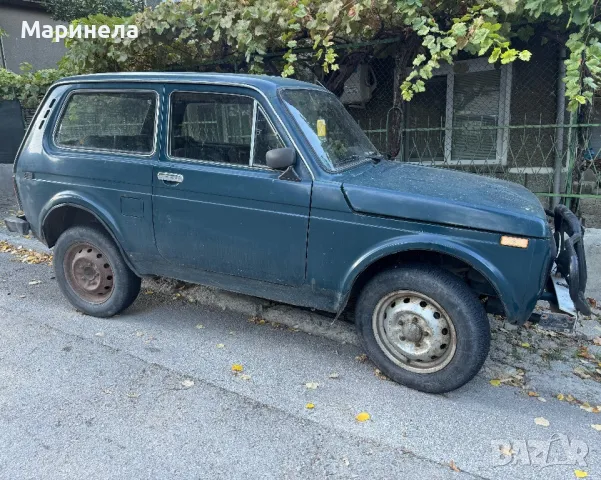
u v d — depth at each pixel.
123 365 3.73
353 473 2.68
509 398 3.41
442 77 7.67
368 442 2.93
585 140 5.74
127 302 4.43
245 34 5.72
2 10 13.29
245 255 3.67
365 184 3.35
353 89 7.68
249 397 3.36
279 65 6.56
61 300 4.94
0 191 9.93
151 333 4.26
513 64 7.14
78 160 4.15
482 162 7.48
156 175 3.84
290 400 3.33
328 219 3.35
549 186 6.55
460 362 3.23
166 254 3.98
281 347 4.07
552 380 3.65
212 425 3.06
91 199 4.13
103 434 2.95
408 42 5.86
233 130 3.64
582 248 3.40
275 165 3.28
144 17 6.16
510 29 5.36
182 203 3.78
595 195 5.52
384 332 3.50
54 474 2.62
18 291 5.15
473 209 3.09
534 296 3.10
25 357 3.82
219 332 4.32
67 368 3.67
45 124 4.37
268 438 2.95
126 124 4.03
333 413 3.20
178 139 3.82
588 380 3.67
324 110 3.99
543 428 3.08
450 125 7.71
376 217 3.25
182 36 6.14
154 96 3.89
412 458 2.80
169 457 2.77
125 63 6.99
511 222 3.02
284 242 3.51
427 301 3.30
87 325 4.39
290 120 3.48
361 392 3.43
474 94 7.53
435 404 3.31
